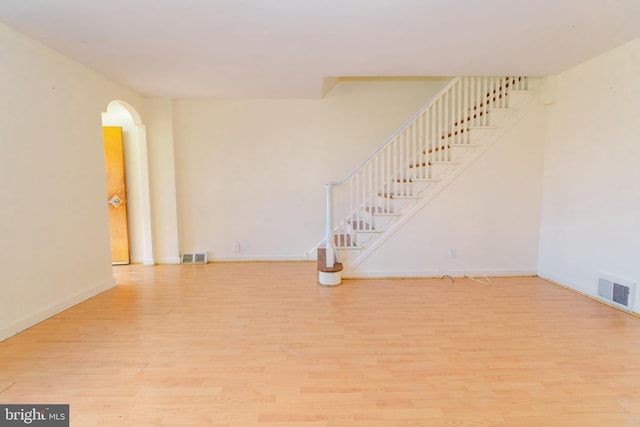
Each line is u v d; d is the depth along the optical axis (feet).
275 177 16.15
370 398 5.85
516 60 10.61
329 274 12.26
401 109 16.03
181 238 16.15
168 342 7.94
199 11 7.27
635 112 9.28
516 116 12.73
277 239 16.43
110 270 12.21
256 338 8.15
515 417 5.36
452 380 6.37
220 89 13.78
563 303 10.37
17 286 8.44
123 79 12.26
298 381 6.36
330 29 8.21
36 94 8.97
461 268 13.37
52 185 9.54
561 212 12.11
